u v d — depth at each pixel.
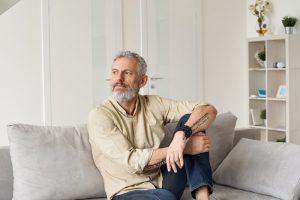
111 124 2.41
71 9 5.02
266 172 2.64
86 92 5.15
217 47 6.07
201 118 2.45
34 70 4.83
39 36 4.84
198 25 5.89
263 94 5.85
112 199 2.44
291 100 5.43
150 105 2.62
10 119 4.71
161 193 2.31
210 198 2.55
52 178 2.42
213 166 2.96
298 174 2.53
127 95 2.47
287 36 5.37
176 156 2.28
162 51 5.64
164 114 2.65
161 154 2.32
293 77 5.45
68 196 2.44
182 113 2.65
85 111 5.15
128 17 5.41
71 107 5.06
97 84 5.23
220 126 3.05
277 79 5.80
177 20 5.74
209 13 5.99
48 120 4.92
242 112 6.32
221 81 6.12
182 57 5.79
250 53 5.96
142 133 2.52
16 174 2.41
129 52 2.56
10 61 4.70
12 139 2.44
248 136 3.33
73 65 5.06
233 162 2.84
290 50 5.40
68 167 2.46
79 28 5.08
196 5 5.87
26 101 4.80
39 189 2.39
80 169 2.48
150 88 5.56
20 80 4.76
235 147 2.96
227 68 6.16
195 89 5.91
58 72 4.97
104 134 2.38
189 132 2.36
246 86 6.07
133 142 2.50
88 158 2.54
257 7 5.91
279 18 5.81
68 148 2.51
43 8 4.85
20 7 4.72
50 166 2.43
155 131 2.58
